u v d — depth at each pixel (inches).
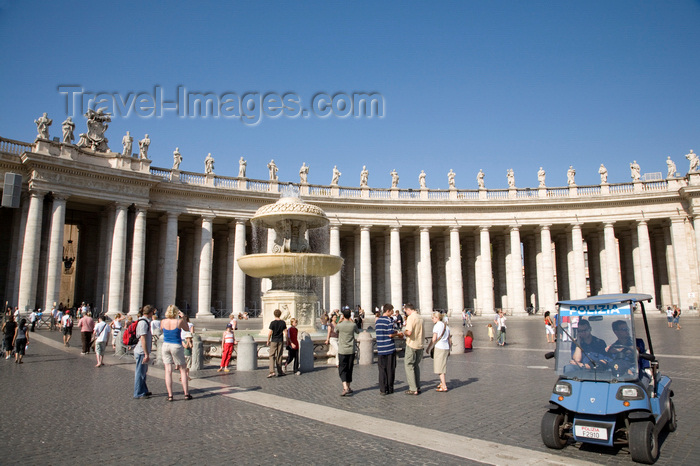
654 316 1972.2
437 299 2516.0
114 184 1706.4
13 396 497.4
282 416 409.4
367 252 2118.6
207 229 1909.4
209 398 486.0
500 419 395.5
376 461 295.6
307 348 681.6
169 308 491.2
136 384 489.4
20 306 1470.2
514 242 2202.3
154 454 311.3
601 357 337.4
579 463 293.9
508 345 1053.2
